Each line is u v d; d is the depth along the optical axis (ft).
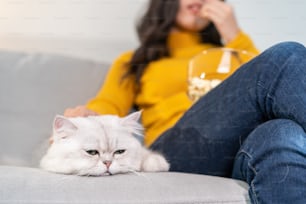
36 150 3.66
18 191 2.11
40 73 4.16
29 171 2.53
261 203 2.09
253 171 2.27
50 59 4.27
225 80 2.97
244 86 2.70
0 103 3.94
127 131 3.02
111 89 4.25
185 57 4.41
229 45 3.96
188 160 2.97
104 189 2.18
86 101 4.22
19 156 3.71
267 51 2.67
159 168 2.84
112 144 2.80
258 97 2.60
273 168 2.11
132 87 4.37
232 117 2.74
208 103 2.97
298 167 2.08
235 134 2.76
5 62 4.16
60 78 4.20
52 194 2.10
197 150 2.93
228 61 3.67
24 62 4.20
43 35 4.31
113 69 4.40
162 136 3.29
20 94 4.01
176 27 4.53
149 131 3.91
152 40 4.39
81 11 4.26
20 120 3.91
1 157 3.70
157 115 3.96
